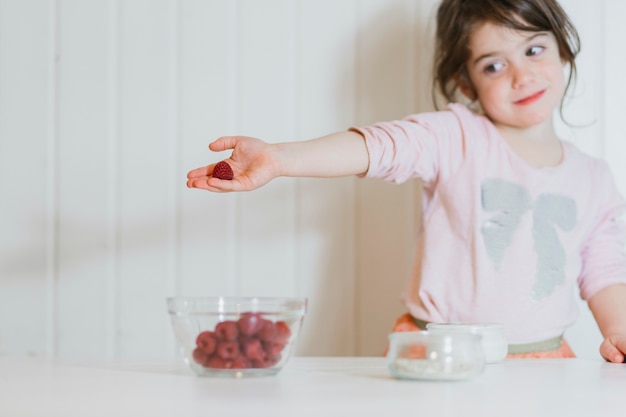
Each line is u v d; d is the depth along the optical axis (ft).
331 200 5.61
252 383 2.38
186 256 5.63
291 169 3.47
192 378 2.51
